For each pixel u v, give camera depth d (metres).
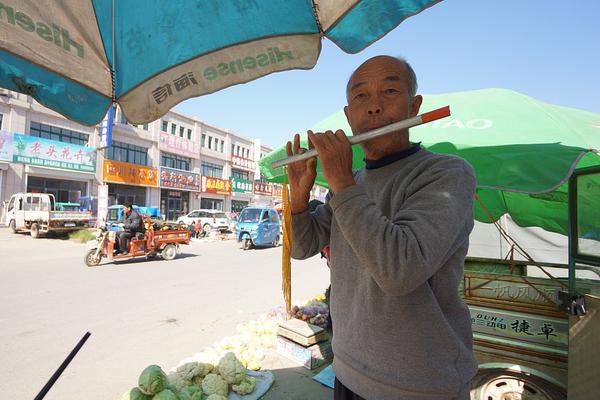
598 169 1.88
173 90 1.77
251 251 13.13
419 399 1.02
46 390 1.39
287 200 1.47
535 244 5.03
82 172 20.28
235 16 1.65
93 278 7.43
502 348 2.47
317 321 3.89
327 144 1.04
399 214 1.01
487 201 3.75
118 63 1.64
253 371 3.28
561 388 2.26
